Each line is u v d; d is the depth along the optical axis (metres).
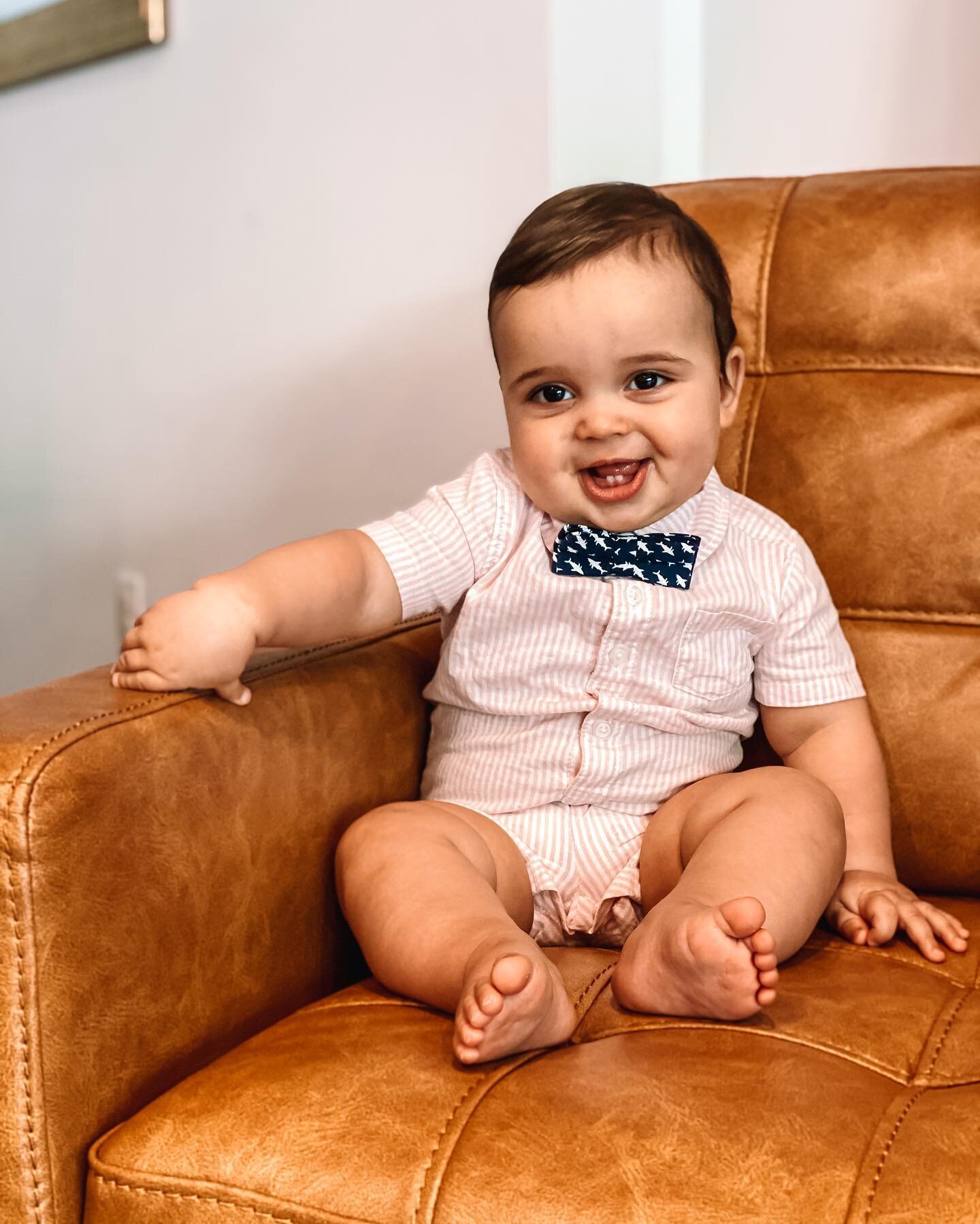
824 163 1.72
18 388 2.36
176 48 1.98
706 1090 0.70
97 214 2.15
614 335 0.99
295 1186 0.67
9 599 2.46
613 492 1.04
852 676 1.12
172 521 2.13
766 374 1.23
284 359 1.92
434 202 1.71
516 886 1.04
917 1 1.62
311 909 0.97
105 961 0.78
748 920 0.78
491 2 1.61
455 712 1.13
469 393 1.71
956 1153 0.64
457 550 1.10
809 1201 0.62
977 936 0.98
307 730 0.97
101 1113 0.78
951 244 1.17
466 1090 0.72
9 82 2.24
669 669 1.09
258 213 1.92
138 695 0.87
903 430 1.16
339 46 1.78
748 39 1.76
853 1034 0.79
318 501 1.91
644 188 1.08
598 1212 0.63
